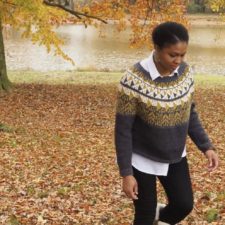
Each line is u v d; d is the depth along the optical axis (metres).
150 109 3.47
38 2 14.78
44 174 7.85
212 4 17.03
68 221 5.51
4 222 5.51
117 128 3.57
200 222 5.23
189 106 3.58
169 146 3.56
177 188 3.68
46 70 25.48
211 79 22.09
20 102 15.30
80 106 14.91
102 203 6.16
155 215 3.78
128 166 3.53
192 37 42.03
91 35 43.19
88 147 9.94
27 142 10.30
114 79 21.56
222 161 8.37
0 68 16.64
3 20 16.39
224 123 12.41
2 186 7.12
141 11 16.14
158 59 3.45
